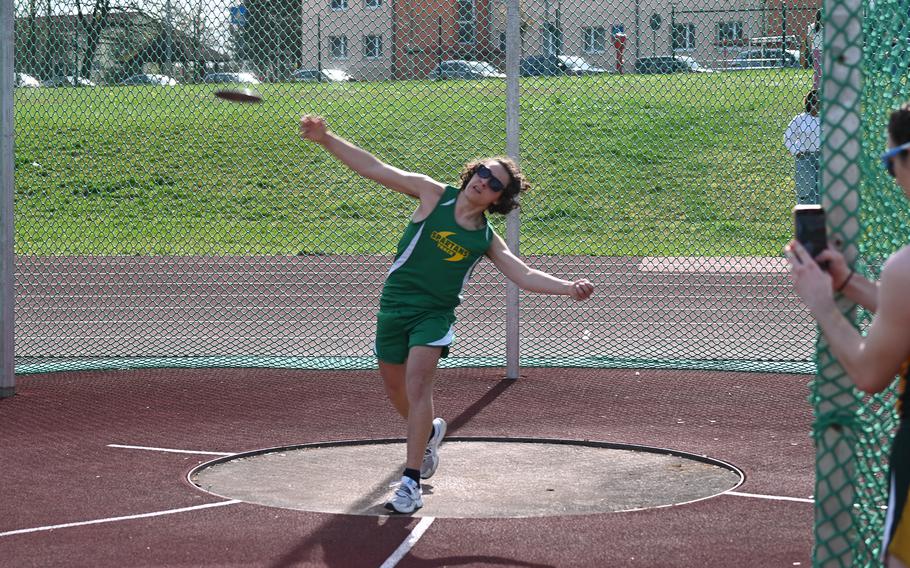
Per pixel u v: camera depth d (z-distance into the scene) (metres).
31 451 7.13
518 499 5.99
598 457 7.02
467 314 13.26
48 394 9.05
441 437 6.34
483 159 5.84
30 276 16.36
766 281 15.27
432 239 5.73
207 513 5.70
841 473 3.22
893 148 3.05
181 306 13.94
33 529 5.42
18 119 20.20
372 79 16.25
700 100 19.56
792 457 6.91
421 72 16.34
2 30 8.56
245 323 12.77
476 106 20.20
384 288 5.97
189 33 13.34
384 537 5.28
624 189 18.89
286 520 5.57
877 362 2.87
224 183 20.03
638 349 11.12
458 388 9.28
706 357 10.66
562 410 8.41
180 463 6.82
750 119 19.00
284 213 19.53
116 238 18.70
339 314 13.35
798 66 16.62
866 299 3.12
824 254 3.12
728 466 6.71
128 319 13.05
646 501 5.95
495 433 7.67
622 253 17.36
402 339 5.93
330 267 17.02
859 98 3.19
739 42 17.45
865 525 3.81
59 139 20.83
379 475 6.55
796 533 5.32
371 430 7.76
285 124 20.78
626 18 18.45
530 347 11.27
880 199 4.51
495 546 5.14
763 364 10.27
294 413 8.32
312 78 15.98
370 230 19.08
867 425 3.83
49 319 12.95
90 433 7.66
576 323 12.55
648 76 18.84
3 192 8.74
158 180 20.30
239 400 8.81
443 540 5.23
